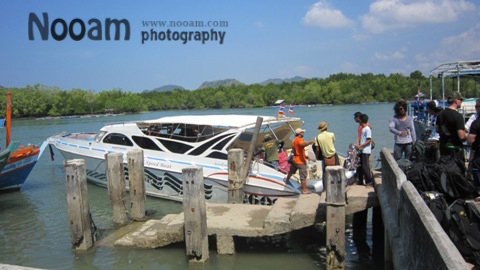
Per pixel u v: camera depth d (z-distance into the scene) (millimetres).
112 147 12352
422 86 103062
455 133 6277
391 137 25656
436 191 5797
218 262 7207
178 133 11211
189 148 10797
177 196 11086
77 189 7754
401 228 4922
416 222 3930
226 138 10266
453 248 3025
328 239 6445
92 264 7379
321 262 7219
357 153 8133
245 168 9547
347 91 119375
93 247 8070
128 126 12016
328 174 6387
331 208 6398
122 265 7262
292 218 6949
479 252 4348
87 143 13094
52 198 12539
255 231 7133
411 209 4191
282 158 10195
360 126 8141
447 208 4707
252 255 7523
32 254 7957
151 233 7988
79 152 13164
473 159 6039
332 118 48000
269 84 145750
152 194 11609
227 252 7371
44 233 9250
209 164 10391
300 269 6941
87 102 99812
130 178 9391
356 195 7102
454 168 5809
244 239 8297
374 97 119812
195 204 6930
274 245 7992
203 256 7062
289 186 9180
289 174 8969
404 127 7637
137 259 7449
